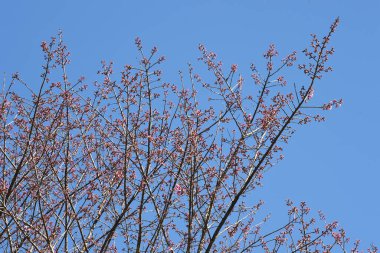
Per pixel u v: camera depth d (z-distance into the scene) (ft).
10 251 33.53
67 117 37.32
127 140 35.76
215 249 34.76
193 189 33.45
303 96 33.53
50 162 34.88
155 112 37.17
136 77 36.86
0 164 37.65
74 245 33.55
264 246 36.06
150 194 33.50
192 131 35.29
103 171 36.37
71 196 35.91
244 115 36.40
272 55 36.68
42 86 37.78
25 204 35.83
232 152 35.22
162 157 34.83
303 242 36.27
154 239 33.58
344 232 36.94
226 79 37.32
